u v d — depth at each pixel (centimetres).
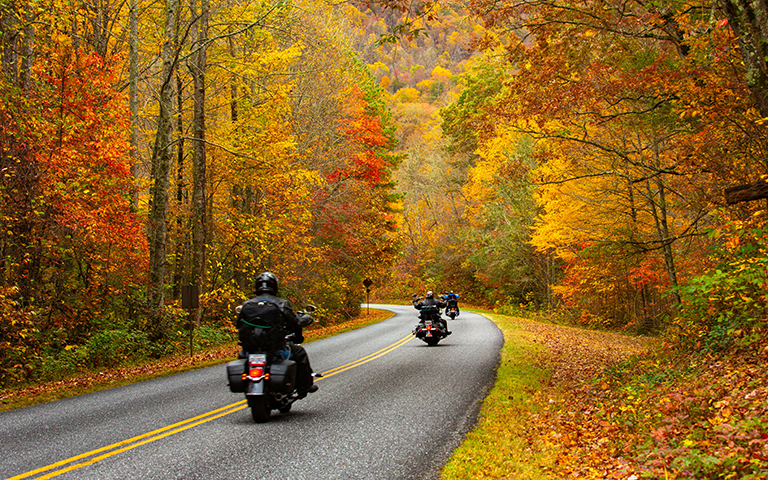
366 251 3388
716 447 452
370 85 3656
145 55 2092
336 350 1594
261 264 2434
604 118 1124
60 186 1248
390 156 3931
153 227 1647
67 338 1414
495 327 2320
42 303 1328
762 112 694
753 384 601
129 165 1541
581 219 1742
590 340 1978
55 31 1489
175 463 522
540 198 1858
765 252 758
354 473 496
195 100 1864
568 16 1064
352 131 2966
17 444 600
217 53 2038
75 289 1512
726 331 889
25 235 1240
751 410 511
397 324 2719
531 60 1138
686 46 995
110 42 2219
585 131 1217
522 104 1147
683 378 794
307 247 2514
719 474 394
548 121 1148
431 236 6259
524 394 893
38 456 550
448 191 5500
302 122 2608
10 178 1174
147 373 1231
